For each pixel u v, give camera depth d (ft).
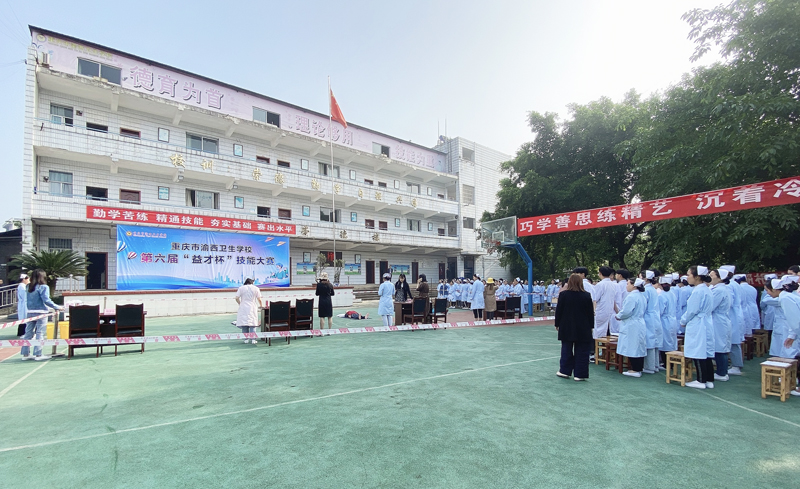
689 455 11.35
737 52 31.27
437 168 109.29
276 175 73.92
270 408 15.15
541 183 59.57
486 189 115.03
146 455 11.30
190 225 57.31
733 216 31.12
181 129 67.82
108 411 14.96
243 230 62.03
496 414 14.49
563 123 62.44
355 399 16.20
